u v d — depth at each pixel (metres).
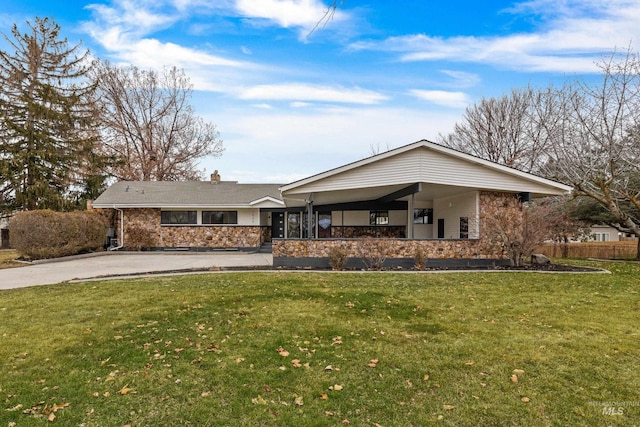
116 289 9.12
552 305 7.30
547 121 20.86
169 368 4.36
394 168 13.26
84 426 3.20
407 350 4.91
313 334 5.57
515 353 4.78
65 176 24.06
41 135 23.20
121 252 21.17
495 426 3.20
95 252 20.14
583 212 18.95
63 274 12.34
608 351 4.81
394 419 3.31
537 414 3.37
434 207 19.30
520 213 14.60
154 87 30.56
